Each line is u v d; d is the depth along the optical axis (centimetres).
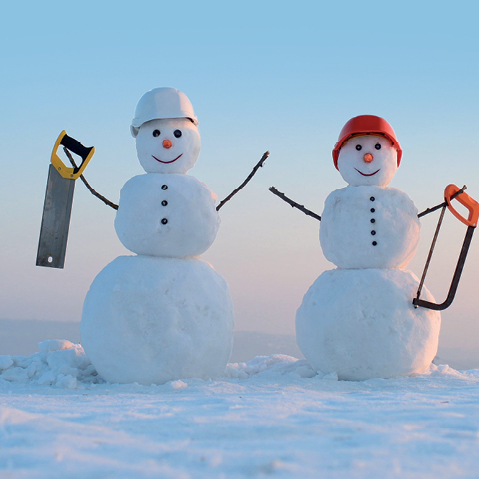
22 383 699
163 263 701
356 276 752
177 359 668
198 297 688
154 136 739
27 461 258
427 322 746
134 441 303
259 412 407
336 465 259
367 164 780
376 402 488
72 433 315
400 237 759
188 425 349
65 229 730
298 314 788
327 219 784
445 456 276
